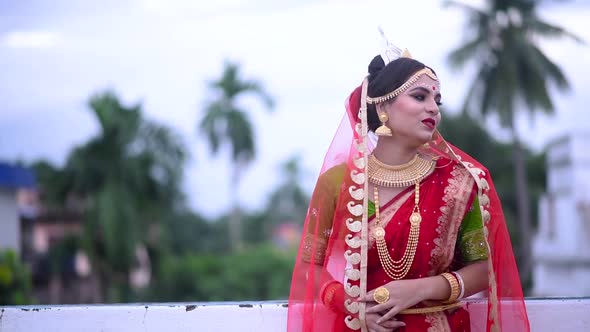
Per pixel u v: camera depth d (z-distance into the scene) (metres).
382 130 2.24
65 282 29.67
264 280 31.95
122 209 27.69
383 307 2.10
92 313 2.57
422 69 2.25
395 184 2.23
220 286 31.28
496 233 2.27
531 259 32.56
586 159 31.17
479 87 31.81
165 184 29.52
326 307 2.22
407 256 2.15
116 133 28.23
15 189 20.67
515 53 30.69
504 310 2.26
